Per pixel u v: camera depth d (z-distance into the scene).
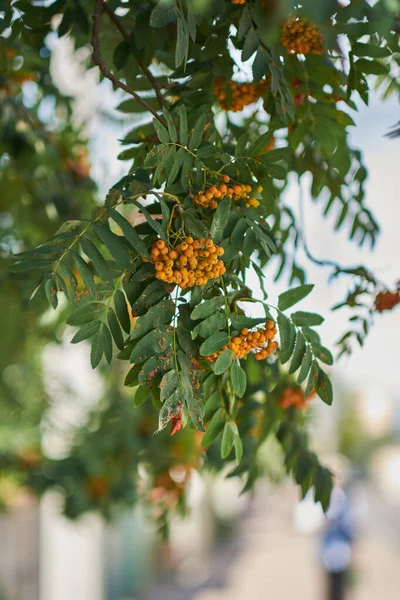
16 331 2.22
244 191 1.13
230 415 1.18
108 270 1.07
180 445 2.13
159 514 2.17
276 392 1.45
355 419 9.49
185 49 1.12
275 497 12.15
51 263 1.05
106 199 1.08
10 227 2.19
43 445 2.82
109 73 1.22
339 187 1.46
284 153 1.14
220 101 1.33
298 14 1.14
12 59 1.74
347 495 5.47
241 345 1.10
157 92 1.30
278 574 7.04
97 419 2.43
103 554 4.42
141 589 5.65
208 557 7.85
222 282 1.11
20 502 3.61
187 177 1.12
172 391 1.07
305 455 1.44
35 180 2.10
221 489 7.52
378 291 1.39
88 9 1.46
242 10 1.19
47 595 3.96
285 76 1.28
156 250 1.05
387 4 1.09
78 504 2.24
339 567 5.30
